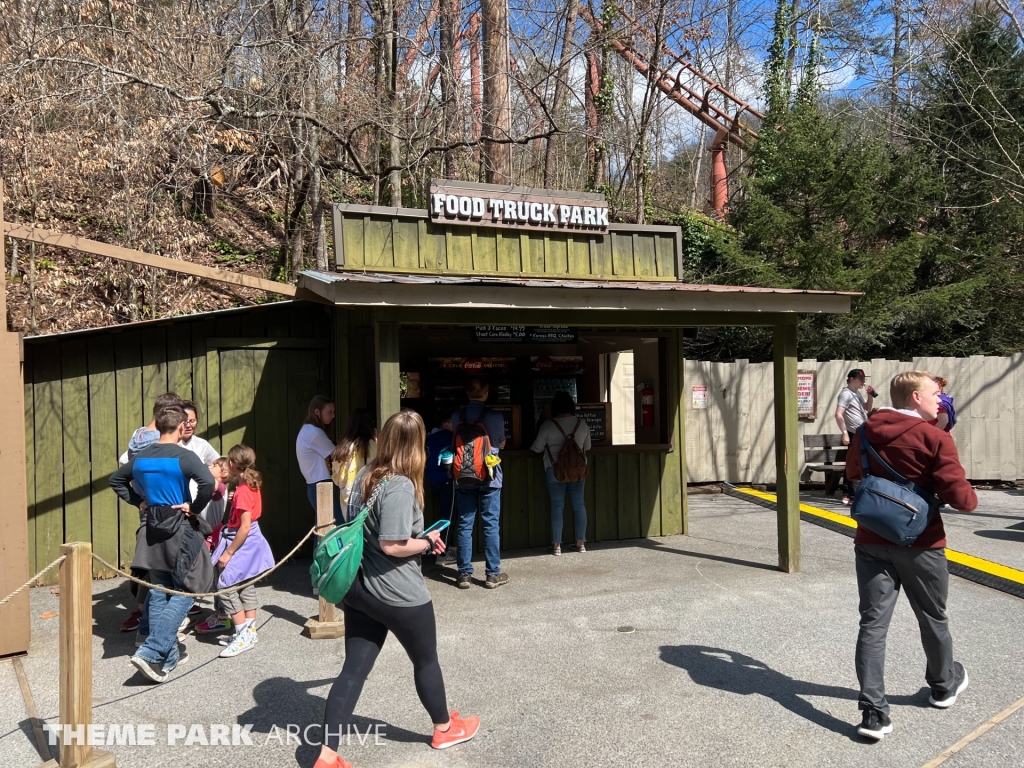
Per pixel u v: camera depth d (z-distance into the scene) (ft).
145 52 35.27
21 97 33.27
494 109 42.11
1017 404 37.29
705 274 48.16
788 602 19.02
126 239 35.96
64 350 22.97
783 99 51.47
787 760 11.41
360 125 36.99
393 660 15.67
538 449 24.00
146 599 16.47
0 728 12.88
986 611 18.26
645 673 14.70
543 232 24.64
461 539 20.58
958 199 48.14
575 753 11.69
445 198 23.16
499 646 16.25
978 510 31.55
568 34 47.55
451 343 25.39
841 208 42.55
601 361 28.30
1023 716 12.62
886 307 41.19
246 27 34.17
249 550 16.70
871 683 11.92
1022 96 47.37
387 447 11.31
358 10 39.34
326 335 24.91
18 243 36.45
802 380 36.70
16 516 16.21
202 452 18.66
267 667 15.48
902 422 12.25
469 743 12.03
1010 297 45.88
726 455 36.60
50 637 17.53
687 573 21.88
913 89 53.16
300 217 43.91
